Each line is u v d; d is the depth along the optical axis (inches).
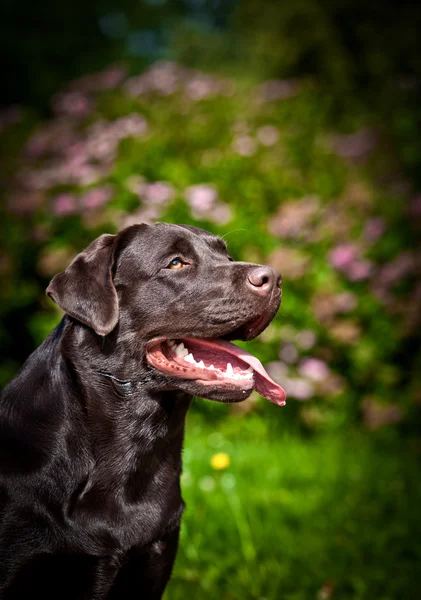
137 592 112.9
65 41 579.2
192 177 270.4
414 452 232.8
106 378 112.6
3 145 303.0
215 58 923.4
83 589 105.5
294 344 246.7
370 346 254.1
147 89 307.6
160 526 109.7
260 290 114.6
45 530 103.3
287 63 534.6
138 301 116.2
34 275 269.6
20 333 272.8
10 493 104.1
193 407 245.1
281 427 244.8
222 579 150.9
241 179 274.1
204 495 178.7
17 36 527.2
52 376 112.6
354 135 314.5
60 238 256.5
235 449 220.4
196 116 295.6
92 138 279.9
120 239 118.6
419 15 432.5
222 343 117.1
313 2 513.3
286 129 308.2
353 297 251.0
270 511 176.6
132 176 261.9
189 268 117.7
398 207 271.9
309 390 238.7
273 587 147.7
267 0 600.1
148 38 983.6
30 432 108.7
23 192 267.4
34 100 508.4
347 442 239.9
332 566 155.3
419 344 263.9
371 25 467.5
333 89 430.3
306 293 251.8
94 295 112.3
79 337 113.9
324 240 259.4
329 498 186.4
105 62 589.9
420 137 297.6
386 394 253.9
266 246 253.9
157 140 275.7
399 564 155.7
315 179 289.9
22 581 103.6
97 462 108.8
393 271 252.1
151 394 113.7
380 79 411.8
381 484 198.1
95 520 105.4
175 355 119.6
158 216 247.3
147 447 112.3
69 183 265.1
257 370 113.3
